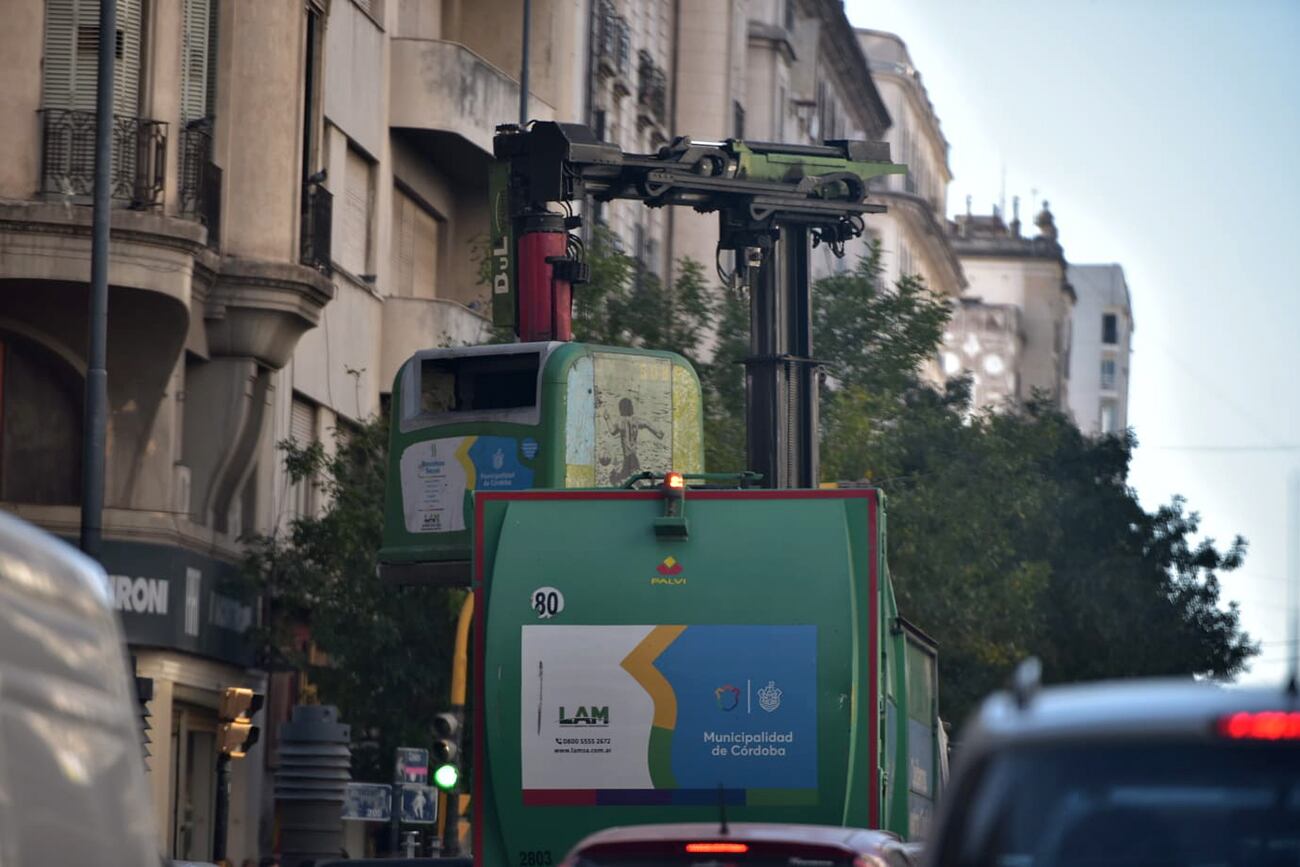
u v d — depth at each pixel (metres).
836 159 26.58
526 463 23.42
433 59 49.31
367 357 47.41
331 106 44.69
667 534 18.14
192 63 38.34
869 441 45.19
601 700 18.02
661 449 24.14
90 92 34.94
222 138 38.84
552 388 23.41
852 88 109.69
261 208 39.09
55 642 7.83
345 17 45.59
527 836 17.94
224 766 30.95
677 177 25.75
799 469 25.81
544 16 56.62
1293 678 7.93
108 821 8.09
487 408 25.47
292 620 40.28
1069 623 66.44
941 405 59.75
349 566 39.38
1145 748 7.70
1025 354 178.75
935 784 23.27
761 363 25.89
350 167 46.59
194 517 38.66
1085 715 7.86
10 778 7.38
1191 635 68.56
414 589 39.44
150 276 34.38
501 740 18.00
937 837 7.86
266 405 39.59
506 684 18.06
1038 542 62.38
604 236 47.81
